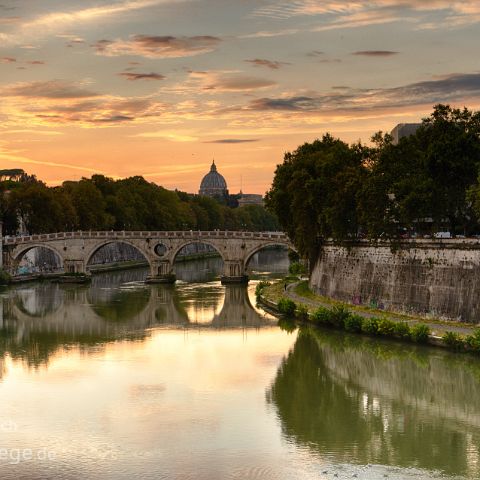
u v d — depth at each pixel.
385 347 126.12
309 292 186.38
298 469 79.44
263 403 100.69
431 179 138.25
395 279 144.75
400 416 95.38
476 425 92.44
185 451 84.56
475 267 126.19
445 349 117.56
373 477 77.19
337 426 92.19
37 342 140.00
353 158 176.25
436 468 79.62
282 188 194.12
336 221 162.88
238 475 78.25
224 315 168.50
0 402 101.88
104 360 124.44
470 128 145.50
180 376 113.88
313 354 125.44
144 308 182.12
